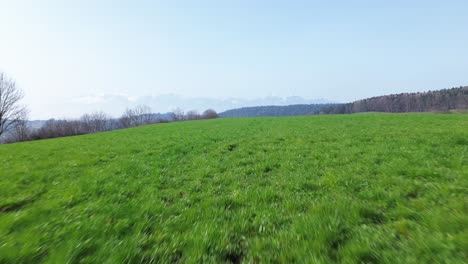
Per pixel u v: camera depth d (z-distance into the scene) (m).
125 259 4.39
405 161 10.00
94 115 135.88
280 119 48.78
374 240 4.45
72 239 5.00
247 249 4.71
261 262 4.22
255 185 8.53
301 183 8.30
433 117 35.16
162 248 4.73
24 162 15.45
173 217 6.17
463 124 23.23
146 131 38.88
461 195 6.16
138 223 5.79
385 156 11.37
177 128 40.41
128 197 8.03
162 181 9.79
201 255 4.47
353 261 3.95
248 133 25.66
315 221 5.23
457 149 11.87
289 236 4.82
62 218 6.16
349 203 6.20
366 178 8.33
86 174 11.22
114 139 28.67
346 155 12.23
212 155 14.76
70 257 4.43
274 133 24.09
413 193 6.73
